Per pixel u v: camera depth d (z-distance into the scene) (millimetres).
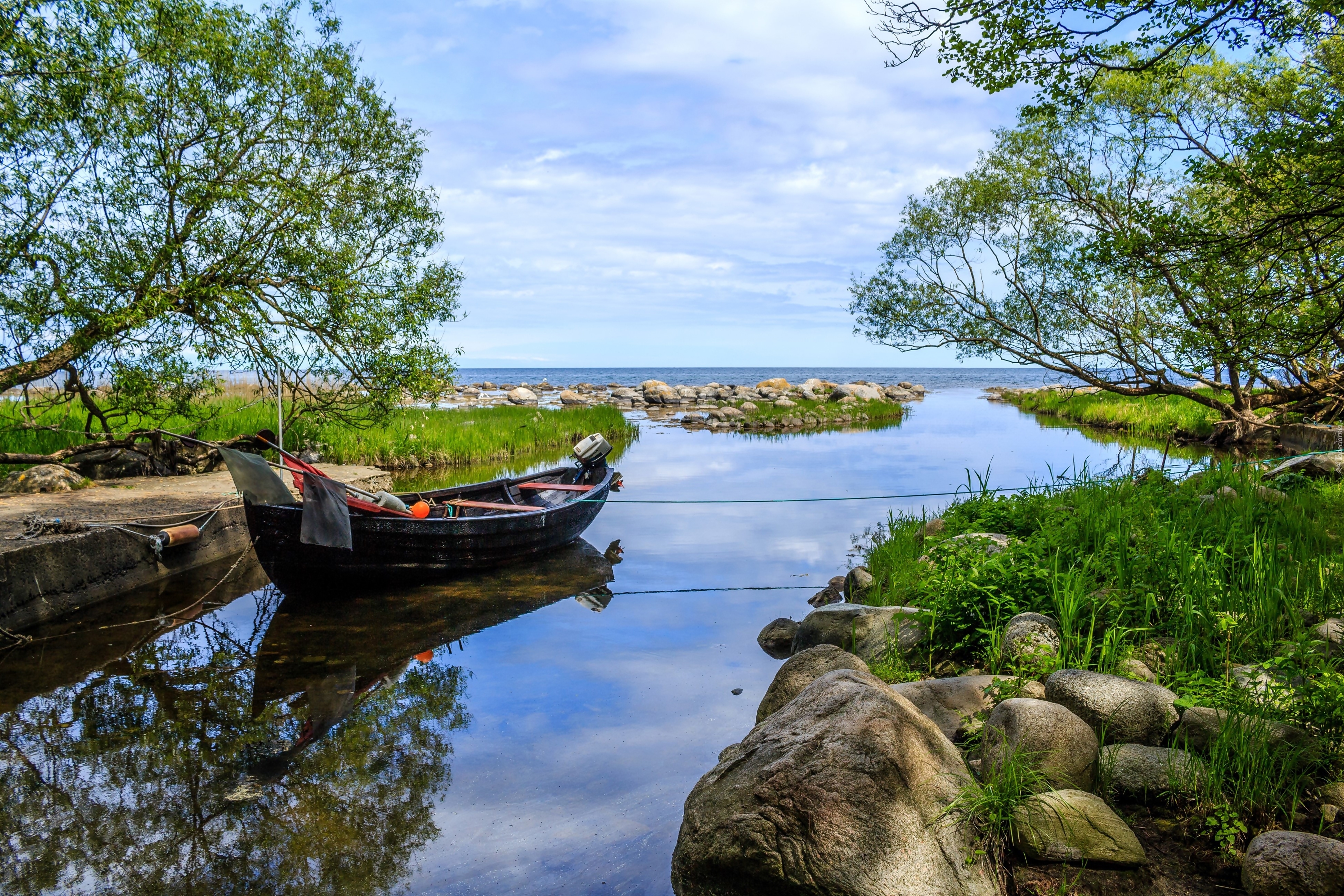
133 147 10734
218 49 10938
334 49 12648
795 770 3812
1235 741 4098
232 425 16141
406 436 20281
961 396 62875
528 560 11234
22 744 5707
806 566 10852
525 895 3941
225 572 10328
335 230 12656
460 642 7852
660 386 57531
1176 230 6816
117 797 4965
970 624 6148
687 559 11258
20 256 10281
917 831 3646
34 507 10258
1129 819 3979
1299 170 6480
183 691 6680
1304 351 7605
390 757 5453
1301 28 6074
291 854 4344
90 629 8188
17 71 9609
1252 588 5984
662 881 4023
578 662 7277
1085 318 14586
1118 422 28469
